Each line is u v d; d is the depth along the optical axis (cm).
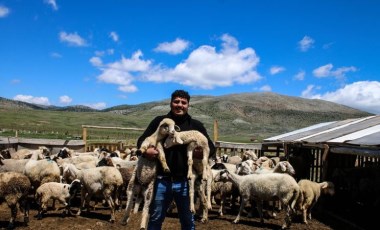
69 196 1007
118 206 1166
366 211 1257
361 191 1334
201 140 546
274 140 1847
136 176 516
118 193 1130
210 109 18600
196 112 17750
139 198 523
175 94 538
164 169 498
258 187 990
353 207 1328
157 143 512
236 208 1227
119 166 1272
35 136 5212
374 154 895
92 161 1414
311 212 1202
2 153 1390
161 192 512
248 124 16175
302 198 1032
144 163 509
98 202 1243
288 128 16262
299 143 1430
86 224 937
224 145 1988
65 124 11931
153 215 518
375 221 1095
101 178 990
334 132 1448
